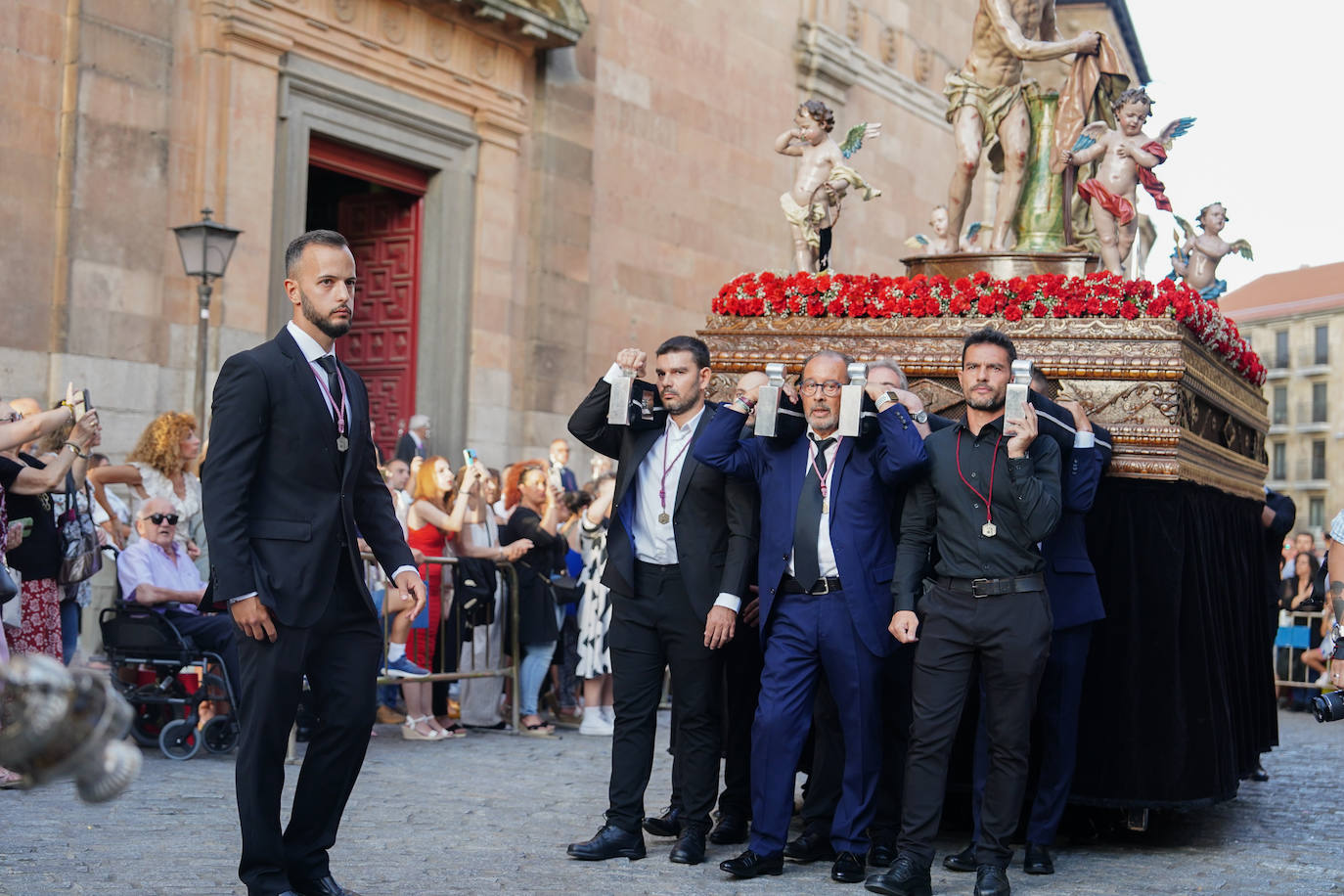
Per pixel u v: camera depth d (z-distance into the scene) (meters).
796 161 22.91
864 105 24.22
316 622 4.51
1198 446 6.50
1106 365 6.19
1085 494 5.62
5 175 11.98
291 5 14.25
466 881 5.22
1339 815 7.43
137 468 8.67
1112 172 7.71
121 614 8.15
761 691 5.67
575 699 10.85
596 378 18.81
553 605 10.01
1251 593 8.02
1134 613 6.13
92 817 6.20
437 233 16.62
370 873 5.32
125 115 12.85
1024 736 5.22
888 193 24.83
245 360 4.53
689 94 20.48
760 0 21.94
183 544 8.62
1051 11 8.66
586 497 11.09
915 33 25.77
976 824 5.80
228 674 8.09
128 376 12.84
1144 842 6.52
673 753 6.40
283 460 4.55
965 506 5.31
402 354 16.83
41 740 2.21
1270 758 9.93
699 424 5.98
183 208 13.44
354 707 4.64
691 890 5.23
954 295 6.63
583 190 18.39
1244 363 7.78
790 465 5.77
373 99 15.35
